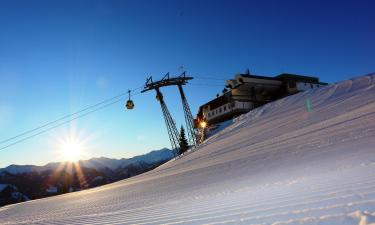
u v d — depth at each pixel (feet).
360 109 77.46
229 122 184.55
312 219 10.02
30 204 102.89
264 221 11.50
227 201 19.65
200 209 18.94
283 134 85.51
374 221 8.11
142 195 52.47
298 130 82.17
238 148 94.12
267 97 231.30
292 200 14.33
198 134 190.80
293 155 50.26
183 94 168.45
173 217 18.35
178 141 171.42
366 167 21.50
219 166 69.26
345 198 12.01
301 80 229.04
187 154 138.92
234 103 210.59
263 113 152.56
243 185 30.63
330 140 52.47
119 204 44.62
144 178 109.60
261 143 85.25
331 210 10.61
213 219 14.55
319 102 120.78
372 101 82.58
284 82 224.53
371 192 11.93
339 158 32.99
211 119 236.43
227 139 124.88
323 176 21.63
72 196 101.71
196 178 59.57
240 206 16.29
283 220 10.90
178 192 42.78
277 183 24.62
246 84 212.64
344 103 98.22
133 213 26.99
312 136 65.05
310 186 17.54
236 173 49.65
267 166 47.11
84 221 28.96
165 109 170.91
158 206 28.76
